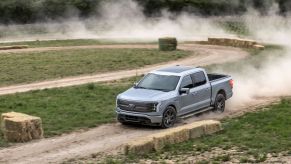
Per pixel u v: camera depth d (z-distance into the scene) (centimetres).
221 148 2167
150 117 2580
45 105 3172
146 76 2847
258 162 1917
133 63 5359
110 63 5312
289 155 2006
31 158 2133
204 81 2873
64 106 3145
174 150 2155
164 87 2720
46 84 4178
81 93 3609
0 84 4181
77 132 2580
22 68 4925
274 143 2198
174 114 2672
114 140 2419
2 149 2280
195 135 2372
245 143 2223
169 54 6069
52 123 2712
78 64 5209
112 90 3719
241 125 2623
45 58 5644
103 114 2930
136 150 2116
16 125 2391
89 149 2266
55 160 2095
